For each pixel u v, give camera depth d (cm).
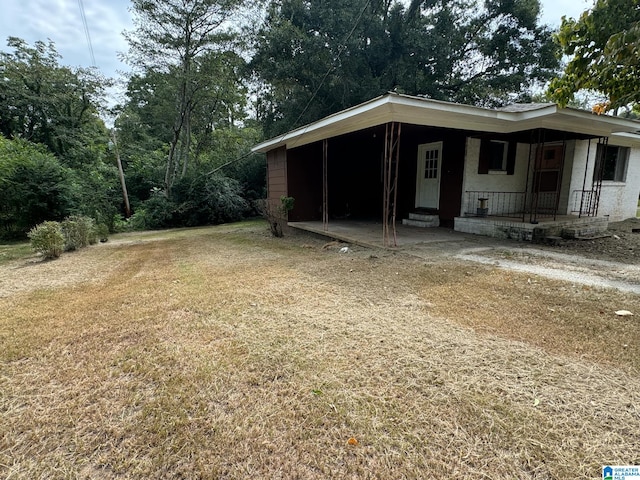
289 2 1383
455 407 175
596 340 242
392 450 149
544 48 1470
